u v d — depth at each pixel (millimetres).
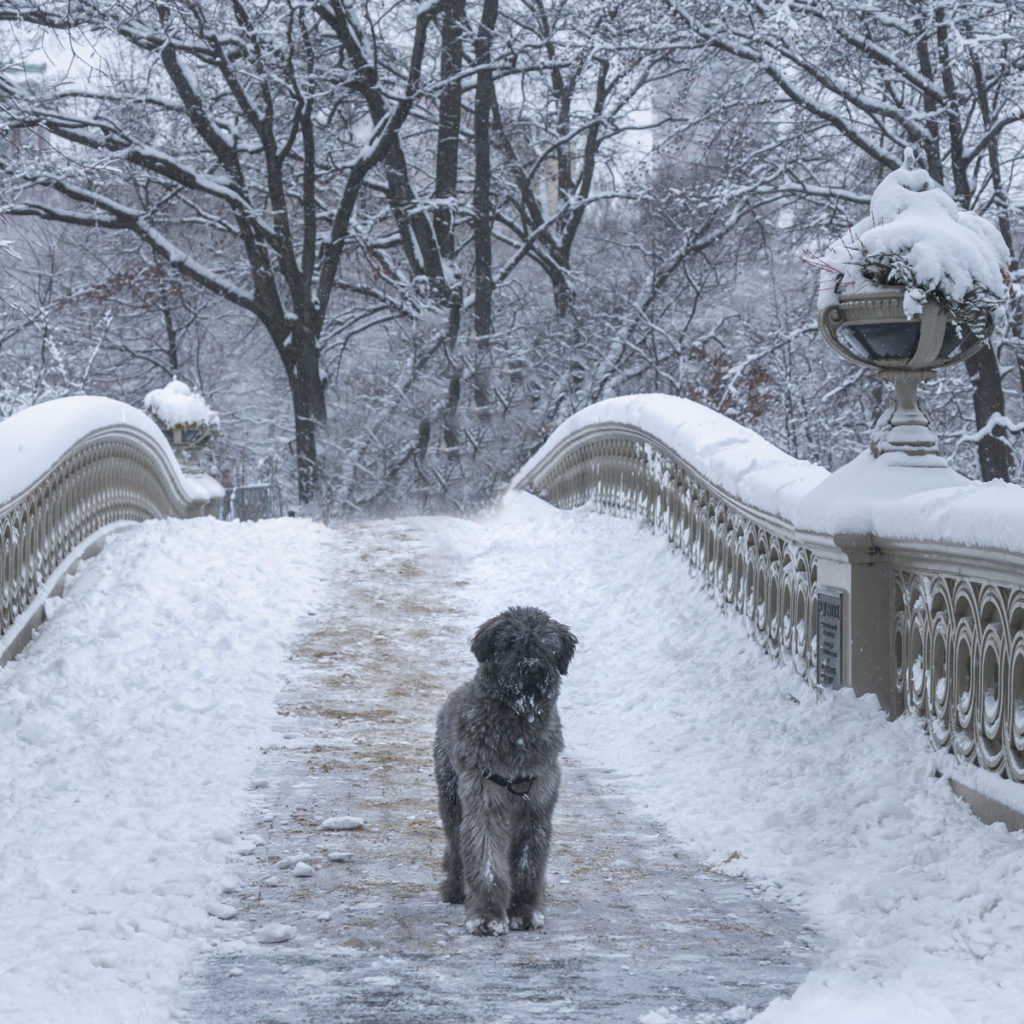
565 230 32656
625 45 22375
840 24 20031
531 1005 4336
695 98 25953
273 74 27281
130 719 9188
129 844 6488
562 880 6168
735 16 21281
